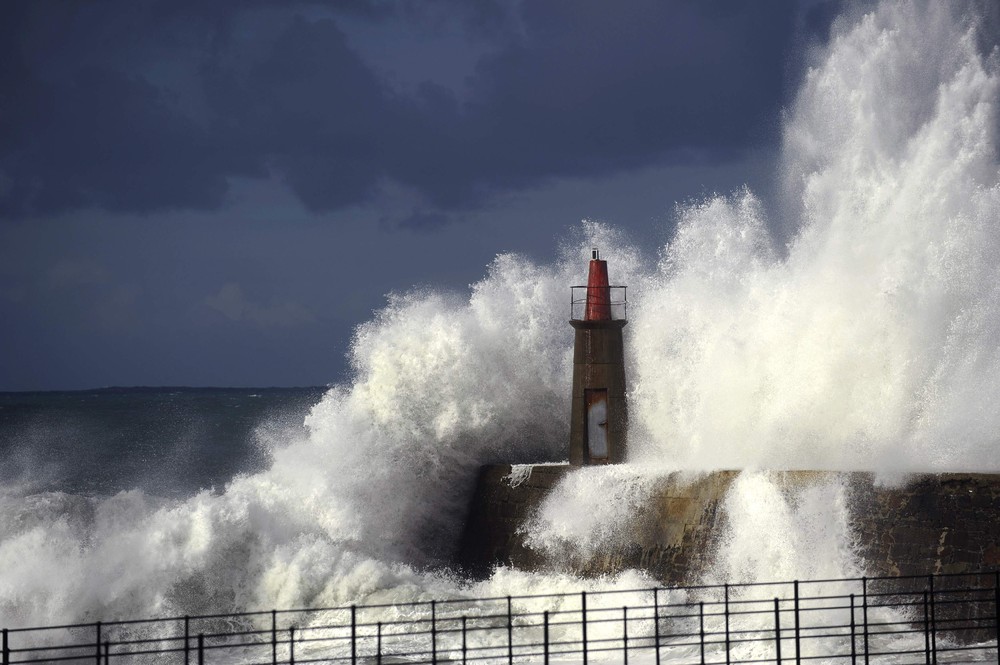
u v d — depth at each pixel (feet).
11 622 193.06
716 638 180.34
